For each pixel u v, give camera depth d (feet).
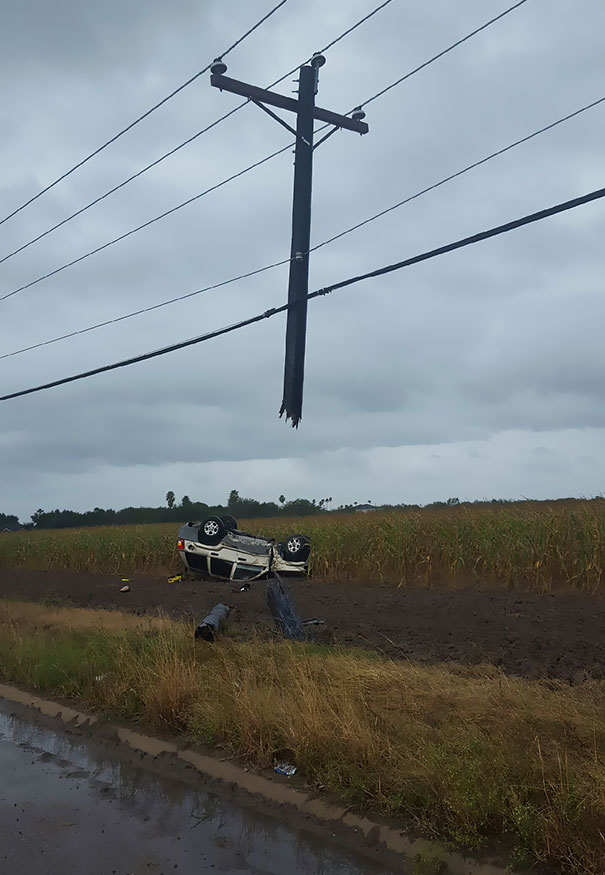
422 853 14.55
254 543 58.39
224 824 16.66
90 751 22.22
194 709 22.67
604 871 12.75
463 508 59.36
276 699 21.90
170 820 16.90
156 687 24.21
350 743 18.37
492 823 14.94
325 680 23.35
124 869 14.39
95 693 26.50
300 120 32.68
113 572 72.49
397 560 51.31
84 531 88.33
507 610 37.09
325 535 56.03
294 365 31.60
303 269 32.22
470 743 17.02
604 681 24.49
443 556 50.21
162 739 22.27
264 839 15.87
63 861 14.71
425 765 16.61
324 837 15.88
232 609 44.01
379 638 34.45
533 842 13.82
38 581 68.95
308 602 44.47
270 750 19.67
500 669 25.90
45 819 16.88
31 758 21.58
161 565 70.59
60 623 41.70
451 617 36.63
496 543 47.70
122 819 16.93
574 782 14.82
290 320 32.07
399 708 20.66
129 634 33.40
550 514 48.16
